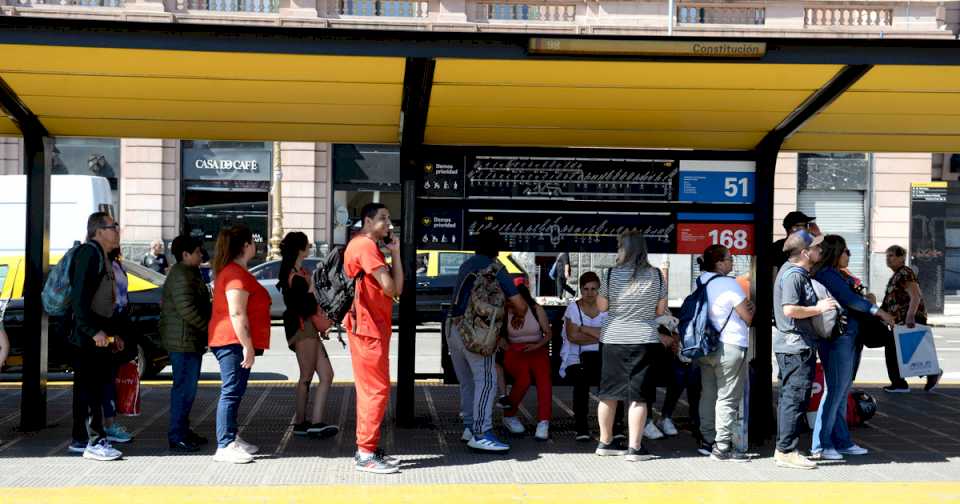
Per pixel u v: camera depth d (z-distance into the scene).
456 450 7.52
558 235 8.35
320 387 7.98
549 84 7.03
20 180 18.03
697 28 25.78
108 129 8.53
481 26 25.62
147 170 25.86
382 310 6.76
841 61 6.35
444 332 8.84
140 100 7.58
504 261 18.45
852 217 26.88
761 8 26.11
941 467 7.05
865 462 7.23
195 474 6.61
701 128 8.13
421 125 7.78
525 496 6.09
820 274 7.15
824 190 26.77
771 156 8.21
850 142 9.10
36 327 8.16
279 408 9.38
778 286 7.00
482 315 7.22
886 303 10.84
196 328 7.40
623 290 7.14
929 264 25.38
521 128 8.20
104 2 25.12
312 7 25.22
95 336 6.92
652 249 8.35
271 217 26.48
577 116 7.84
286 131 8.74
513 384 8.17
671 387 8.23
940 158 27.20
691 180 8.34
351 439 7.89
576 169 8.35
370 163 26.62
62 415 8.93
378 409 6.73
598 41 6.30
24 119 7.93
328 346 16.81
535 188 8.34
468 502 5.95
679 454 7.47
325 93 7.39
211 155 26.33
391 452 7.43
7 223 17.98
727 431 7.16
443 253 18.95
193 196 26.36
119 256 7.54
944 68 6.60
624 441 7.66
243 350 7.05
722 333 7.03
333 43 6.23
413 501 5.96
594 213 8.34
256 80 7.03
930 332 10.23
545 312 8.87
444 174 8.32
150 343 12.06
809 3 26.16
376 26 25.33
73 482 6.36
